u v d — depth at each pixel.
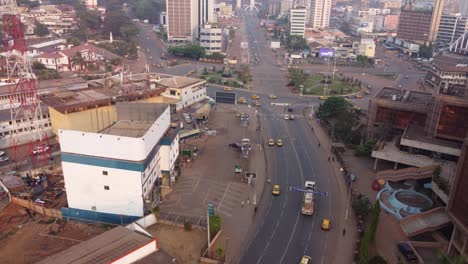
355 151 120.56
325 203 91.12
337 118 145.25
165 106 95.19
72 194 81.31
